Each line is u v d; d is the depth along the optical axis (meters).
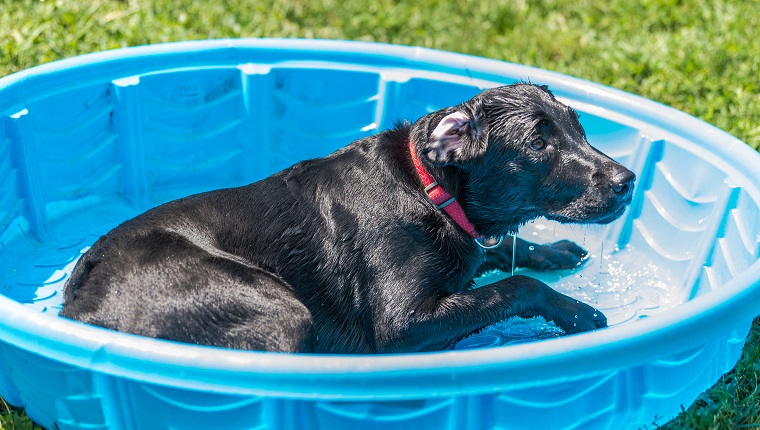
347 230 4.67
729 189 5.31
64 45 7.37
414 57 6.48
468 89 6.39
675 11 8.75
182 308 4.14
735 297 3.93
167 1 8.25
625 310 5.39
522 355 3.50
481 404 3.70
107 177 6.20
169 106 6.28
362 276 4.65
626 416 4.05
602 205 4.52
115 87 6.04
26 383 4.13
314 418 3.69
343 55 6.48
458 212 4.71
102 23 7.78
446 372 3.44
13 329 3.71
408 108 6.50
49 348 3.63
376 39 8.41
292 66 6.41
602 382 3.83
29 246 5.76
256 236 4.69
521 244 5.77
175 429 3.85
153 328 4.10
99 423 3.97
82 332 3.60
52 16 7.68
